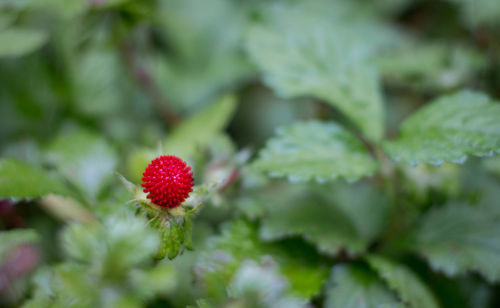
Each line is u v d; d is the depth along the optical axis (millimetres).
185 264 286
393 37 422
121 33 337
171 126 372
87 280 246
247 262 288
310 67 322
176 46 417
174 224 261
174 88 401
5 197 269
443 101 293
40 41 328
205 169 307
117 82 379
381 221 320
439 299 305
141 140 356
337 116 381
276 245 295
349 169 285
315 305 293
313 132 296
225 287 267
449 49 385
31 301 267
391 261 295
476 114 285
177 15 398
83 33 336
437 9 453
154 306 276
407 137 290
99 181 312
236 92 410
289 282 284
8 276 303
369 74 316
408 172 313
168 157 263
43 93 365
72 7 322
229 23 431
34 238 276
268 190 334
